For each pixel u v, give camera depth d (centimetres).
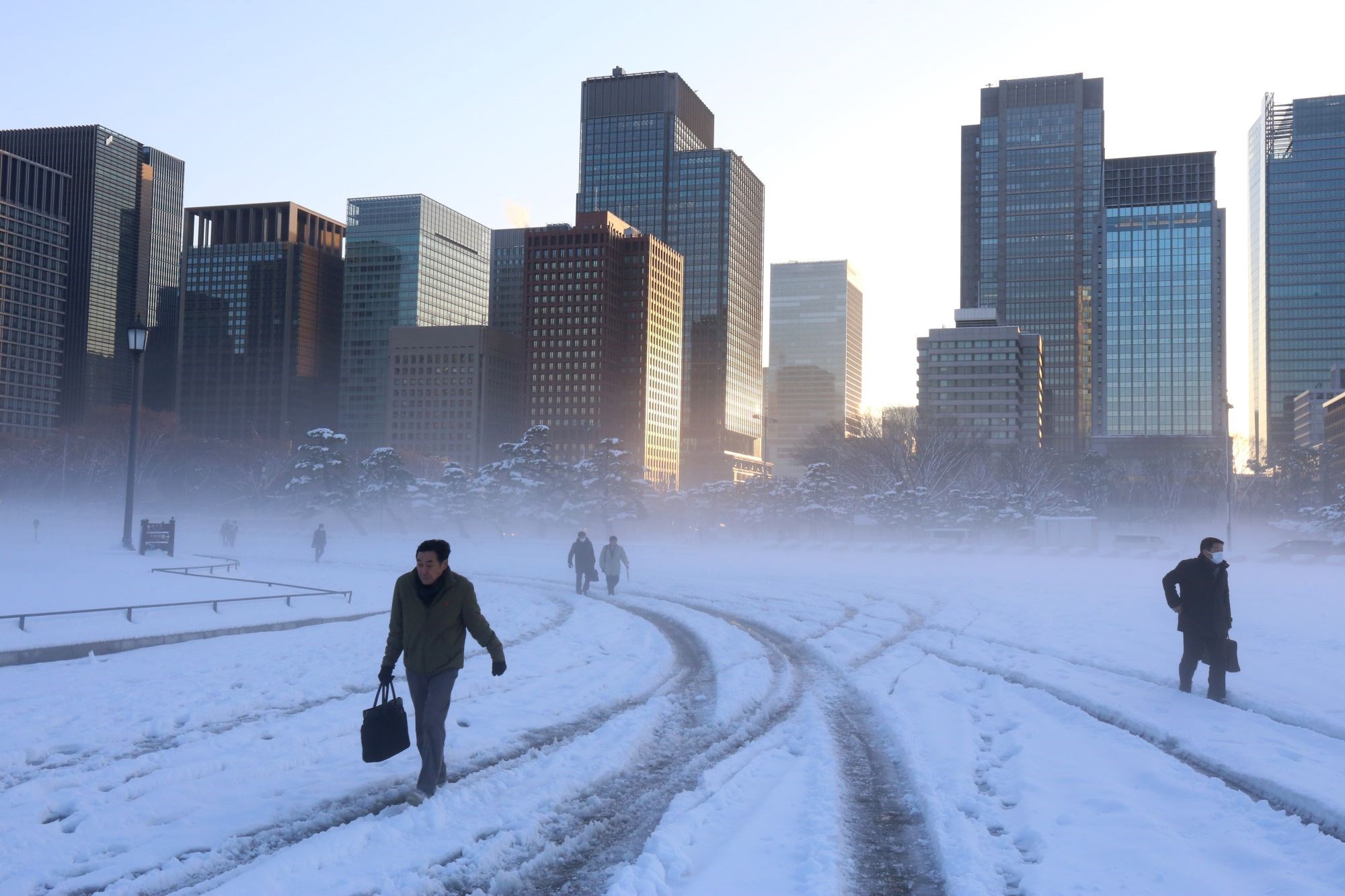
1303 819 735
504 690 1266
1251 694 1215
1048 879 600
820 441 11162
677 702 1219
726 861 638
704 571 4247
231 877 614
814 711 1161
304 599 2491
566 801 787
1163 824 706
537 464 9538
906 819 752
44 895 576
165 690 1247
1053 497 10681
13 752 901
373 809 755
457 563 4844
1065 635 1858
